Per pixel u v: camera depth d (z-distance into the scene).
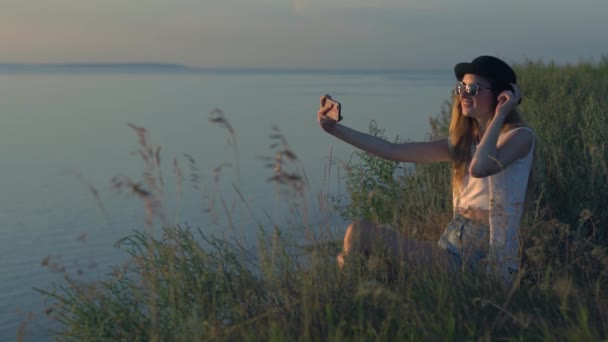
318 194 5.23
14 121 65.31
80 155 38.16
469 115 4.41
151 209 3.56
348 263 4.20
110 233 17.19
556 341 3.16
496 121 4.08
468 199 4.39
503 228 4.07
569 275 4.07
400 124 46.84
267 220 14.62
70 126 58.88
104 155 37.97
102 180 28.30
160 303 3.90
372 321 3.48
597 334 3.07
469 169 4.08
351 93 143.38
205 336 3.42
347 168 8.08
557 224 4.48
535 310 3.53
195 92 156.00
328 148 31.34
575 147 7.70
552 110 10.46
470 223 4.28
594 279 4.16
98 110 82.94
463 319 3.43
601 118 8.46
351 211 7.52
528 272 4.21
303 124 53.53
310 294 3.72
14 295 12.00
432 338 3.16
